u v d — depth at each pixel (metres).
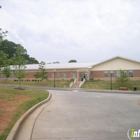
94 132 6.14
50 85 39.28
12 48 71.50
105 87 35.56
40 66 47.06
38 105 11.75
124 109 11.10
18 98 13.07
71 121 7.74
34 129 6.45
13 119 7.16
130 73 40.56
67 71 46.16
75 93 23.11
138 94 23.84
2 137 5.05
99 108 11.36
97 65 43.84
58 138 5.49
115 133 6.04
